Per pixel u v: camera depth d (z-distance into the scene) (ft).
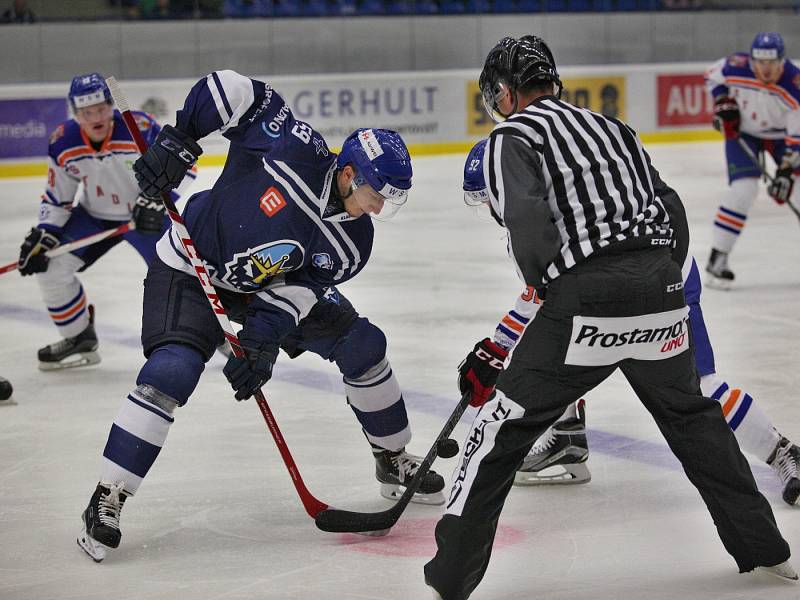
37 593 16.19
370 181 16.70
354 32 84.84
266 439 24.14
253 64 82.74
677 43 91.66
